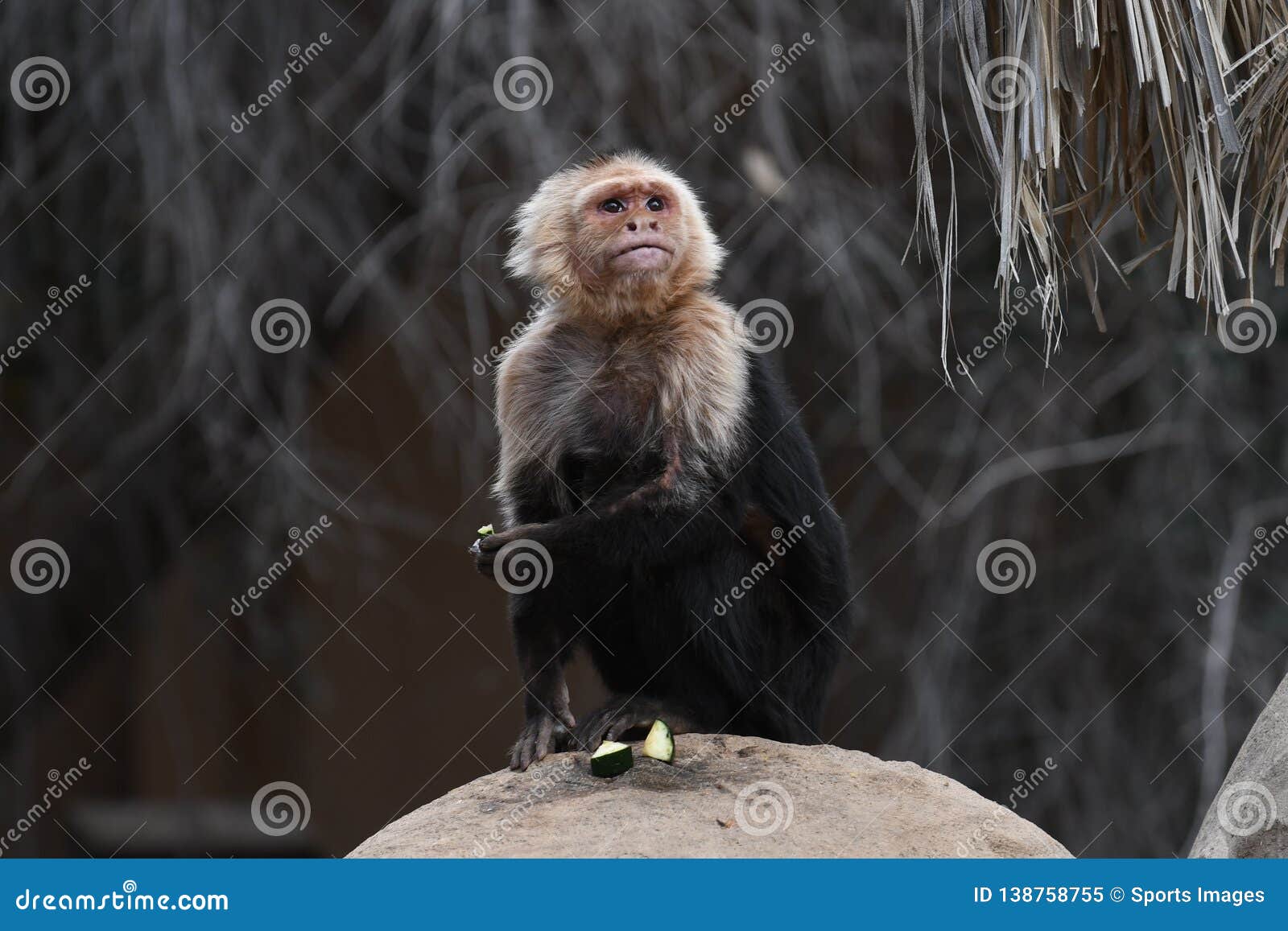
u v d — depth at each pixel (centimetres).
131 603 1600
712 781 632
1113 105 654
